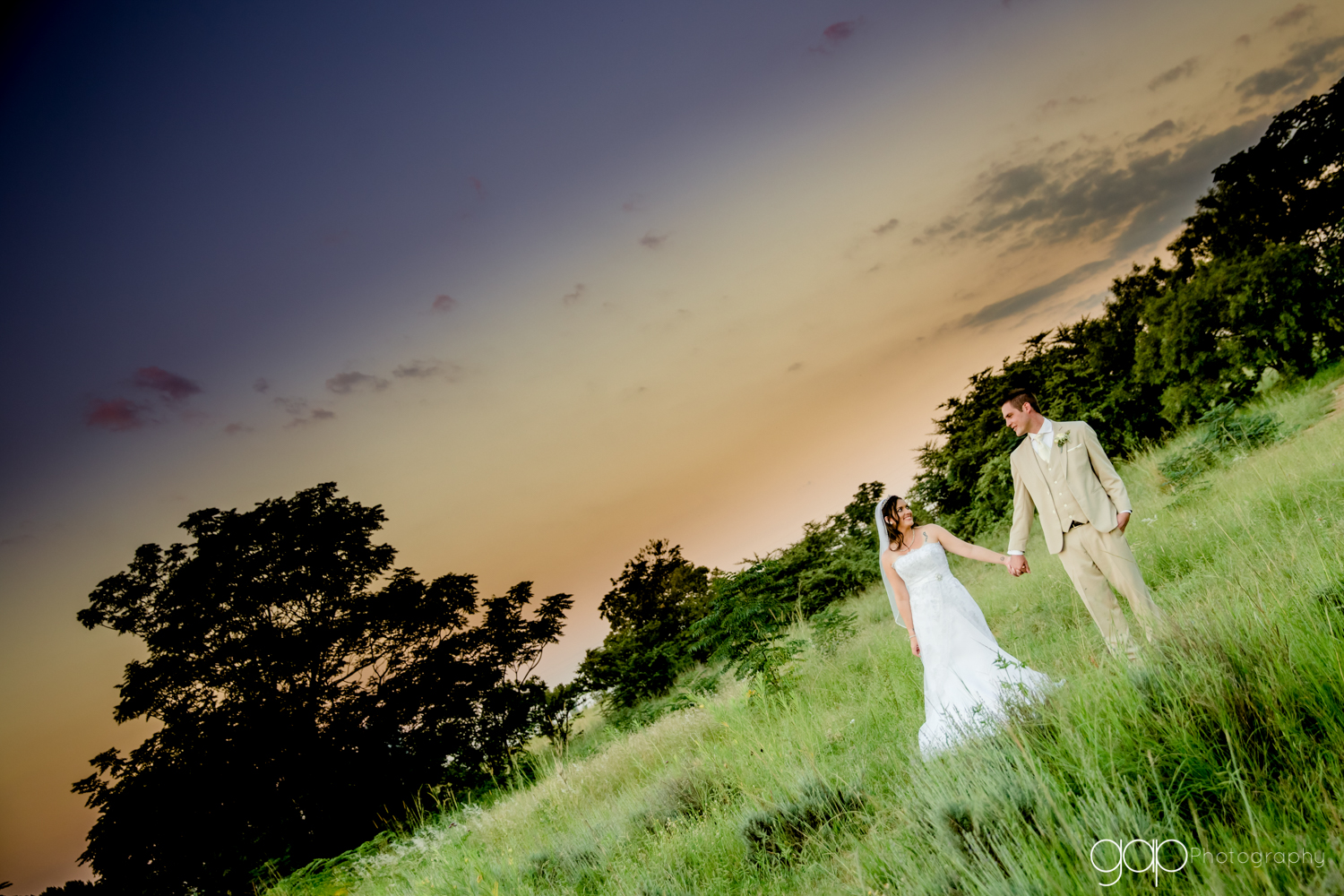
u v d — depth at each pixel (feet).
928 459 53.26
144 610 54.85
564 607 63.72
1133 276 61.62
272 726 48.37
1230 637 9.32
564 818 18.92
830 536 59.57
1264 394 46.57
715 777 16.14
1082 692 9.60
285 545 56.54
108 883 43.47
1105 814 6.89
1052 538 14.46
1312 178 53.21
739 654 25.89
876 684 19.35
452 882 15.34
